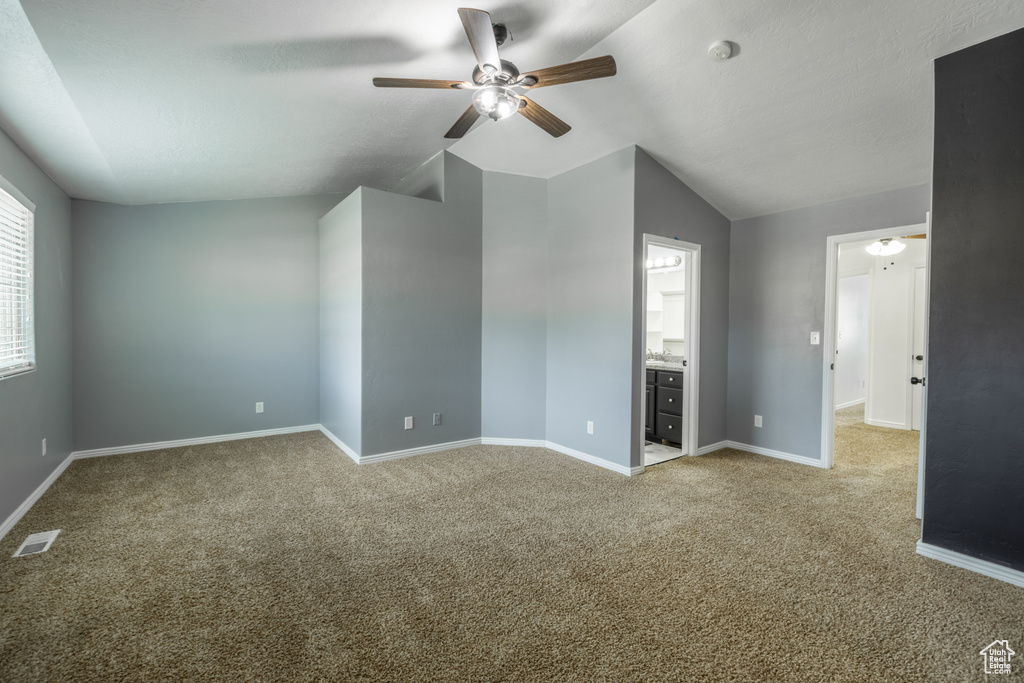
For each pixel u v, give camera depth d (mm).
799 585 2143
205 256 4590
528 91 3207
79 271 4047
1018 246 2146
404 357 4145
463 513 2953
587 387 4055
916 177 3367
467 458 4129
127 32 1970
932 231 2389
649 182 3764
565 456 4188
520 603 1997
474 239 4523
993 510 2223
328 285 4793
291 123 3168
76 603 1976
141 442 4348
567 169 4223
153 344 4379
